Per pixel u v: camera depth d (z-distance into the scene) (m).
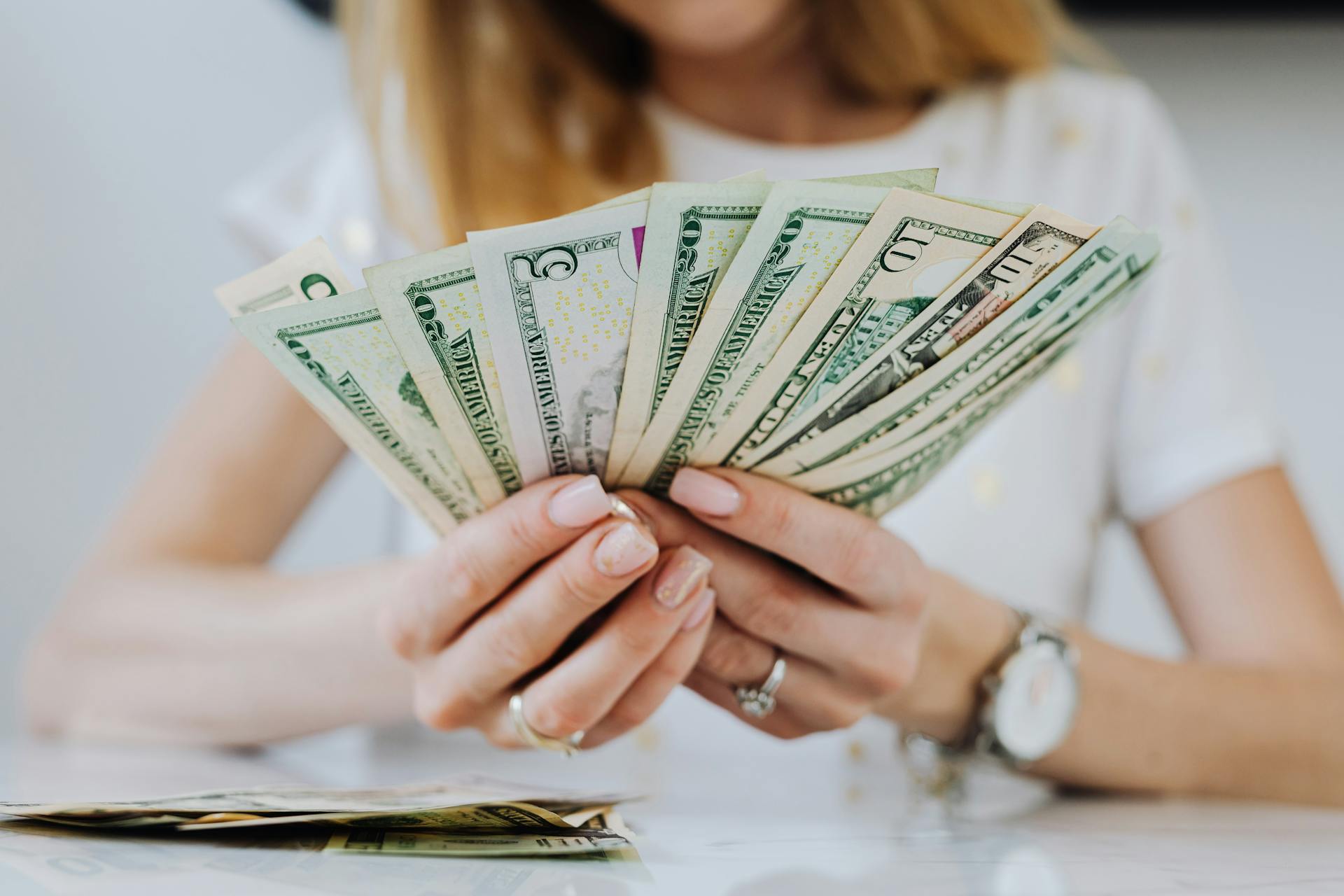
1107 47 1.55
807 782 0.73
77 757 0.74
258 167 1.67
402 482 0.46
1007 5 1.13
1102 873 0.34
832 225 0.34
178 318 1.67
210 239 1.67
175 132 1.67
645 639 0.47
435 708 0.53
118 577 0.92
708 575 0.47
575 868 0.34
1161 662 0.73
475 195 1.01
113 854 0.34
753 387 0.40
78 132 1.66
